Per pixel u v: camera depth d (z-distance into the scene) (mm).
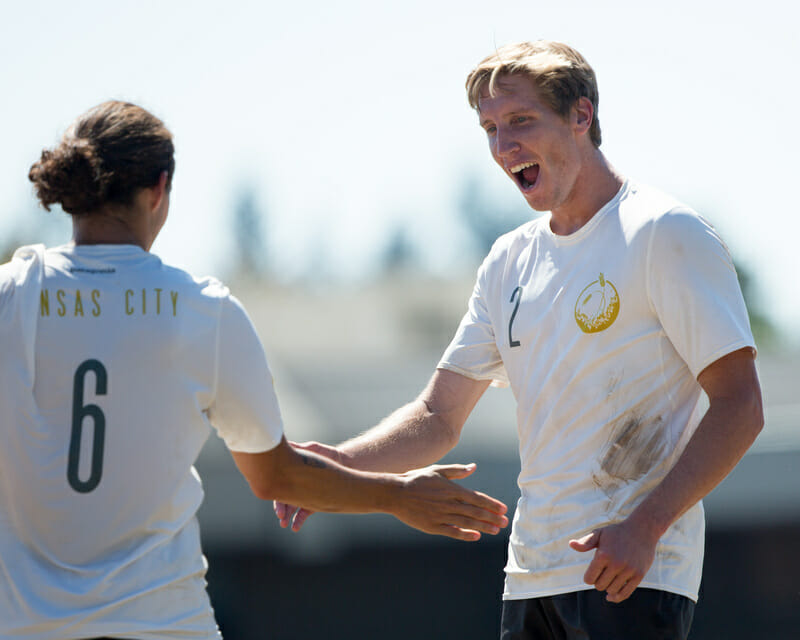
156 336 6605
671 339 8078
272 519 23172
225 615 22672
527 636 8609
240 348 6828
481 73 8742
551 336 8555
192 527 6887
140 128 6852
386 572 23094
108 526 6484
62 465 6441
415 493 7840
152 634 6496
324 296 121875
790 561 23500
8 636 6352
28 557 6445
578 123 8609
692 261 7938
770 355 40281
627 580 7543
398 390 34500
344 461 9359
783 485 23969
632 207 8359
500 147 8609
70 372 6500
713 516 23750
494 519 8188
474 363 9641
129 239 6863
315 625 22656
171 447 6629
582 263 8461
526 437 8711
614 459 8148
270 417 6961
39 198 6883
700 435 7785
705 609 23312
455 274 134250
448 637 22766
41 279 6590
